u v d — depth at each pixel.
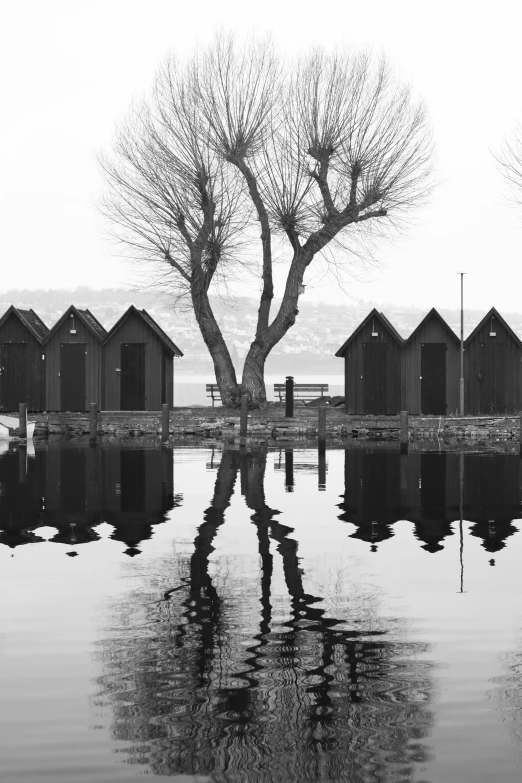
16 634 12.95
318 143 50.19
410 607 14.27
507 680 11.18
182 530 20.86
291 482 29.47
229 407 53.69
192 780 8.95
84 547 18.95
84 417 51.72
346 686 11.04
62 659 11.95
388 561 17.58
